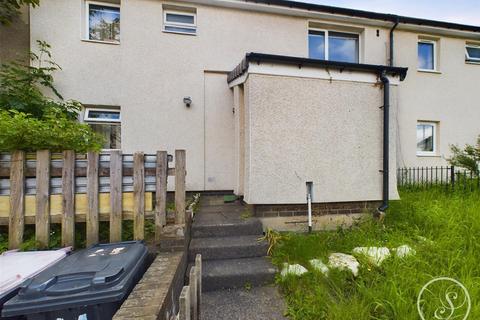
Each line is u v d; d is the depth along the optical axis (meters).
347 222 4.31
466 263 2.77
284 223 4.06
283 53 6.13
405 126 6.96
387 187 4.28
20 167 2.56
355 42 6.97
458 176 6.07
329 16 6.27
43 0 5.16
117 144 5.61
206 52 5.73
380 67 4.28
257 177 3.90
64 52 5.25
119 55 5.43
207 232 3.48
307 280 2.68
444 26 6.91
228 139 5.78
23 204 2.55
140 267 2.14
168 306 1.78
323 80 4.14
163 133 5.56
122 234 2.78
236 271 2.82
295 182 4.03
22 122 2.55
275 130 3.96
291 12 6.04
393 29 6.74
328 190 4.17
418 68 7.20
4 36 5.21
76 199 2.64
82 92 5.32
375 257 3.02
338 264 2.89
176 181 2.79
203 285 2.72
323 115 4.15
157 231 2.68
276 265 2.98
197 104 5.69
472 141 7.39
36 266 1.99
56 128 2.76
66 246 2.57
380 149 4.39
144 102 5.50
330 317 2.14
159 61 5.55
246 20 5.93
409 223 4.05
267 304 2.47
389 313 2.15
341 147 4.22
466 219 3.88
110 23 5.68
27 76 4.86
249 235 3.56
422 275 2.55
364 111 4.32
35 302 1.53
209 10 5.74
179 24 5.78
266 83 3.93
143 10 5.48
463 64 7.40
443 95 7.23
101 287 1.61
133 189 2.70
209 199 5.16
